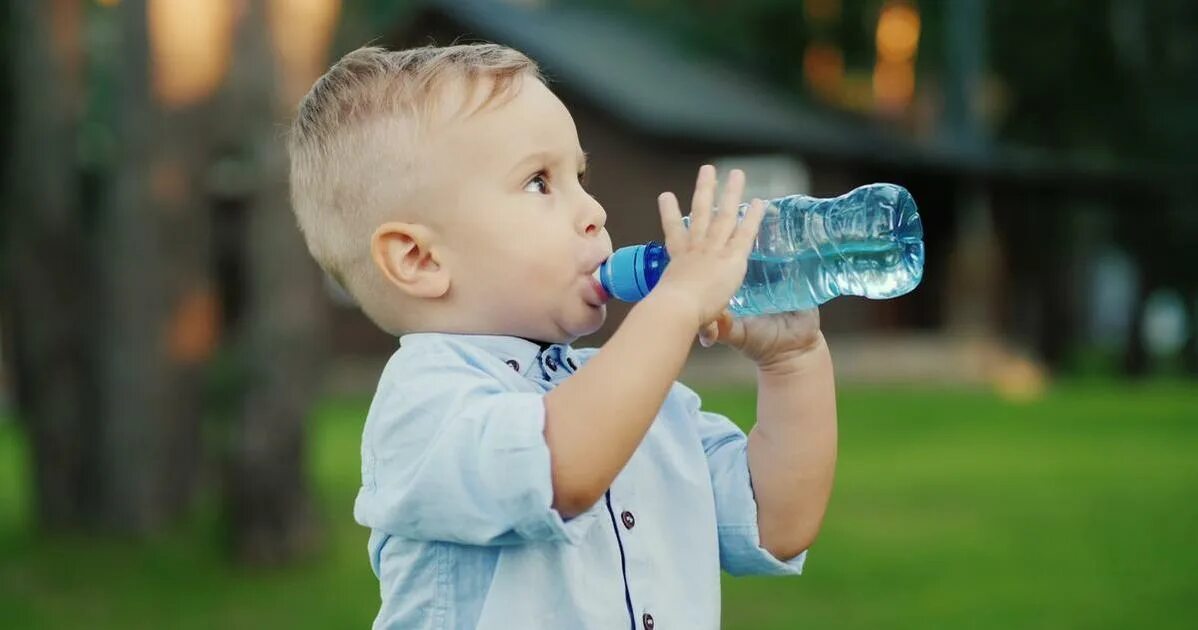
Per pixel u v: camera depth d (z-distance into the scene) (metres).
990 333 20.98
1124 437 12.17
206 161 8.31
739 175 1.89
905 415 14.14
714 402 14.32
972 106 24.20
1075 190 23.31
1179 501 8.73
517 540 1.78
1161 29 24.77
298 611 6.43
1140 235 24.69
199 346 8.43
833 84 32.03
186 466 8.39
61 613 6.54
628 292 1.92
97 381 8.25
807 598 6.36
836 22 30.36
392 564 1.93
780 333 2.09
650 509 2.01
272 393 7.34
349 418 14.44
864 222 2.08
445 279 1.94
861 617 5.97
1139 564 6.90
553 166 1.96
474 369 1.88
